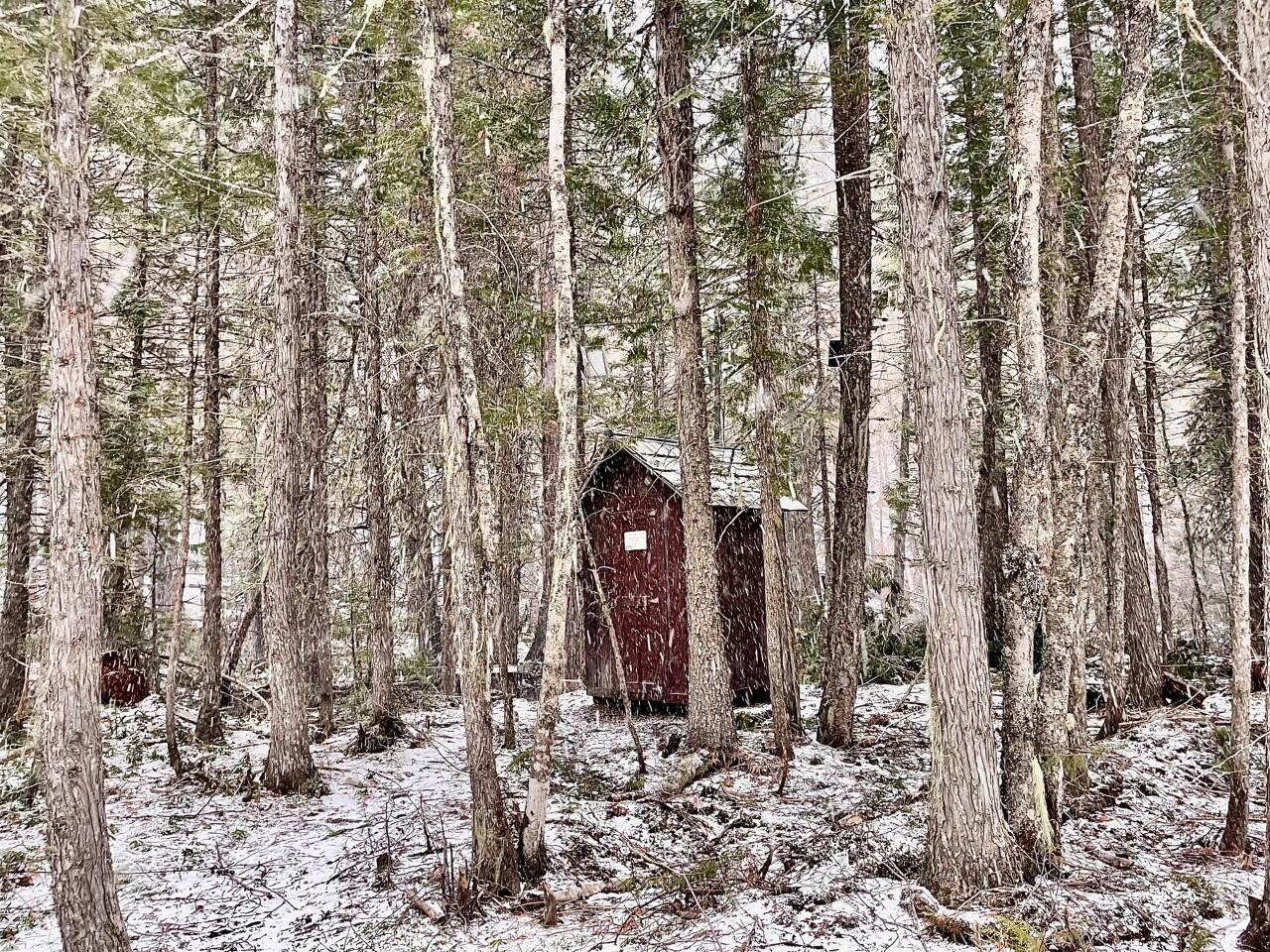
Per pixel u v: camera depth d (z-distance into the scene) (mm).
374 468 12586
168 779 10352
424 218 10984
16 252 9938
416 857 7277
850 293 10867
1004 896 5727
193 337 12188
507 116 11555
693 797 8789
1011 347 12719
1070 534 7367
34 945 6004
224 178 11047
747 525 14438
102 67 5734
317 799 9422
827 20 10516
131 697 16312
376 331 12648
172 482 14336
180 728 12820
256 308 11664
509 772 10133
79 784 5066
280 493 9992
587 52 11516
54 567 5168
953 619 6066
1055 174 9688
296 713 9805
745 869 6684
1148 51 7633
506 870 6379
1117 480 11945
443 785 9906
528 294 12641
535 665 16688
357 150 12008
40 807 9383
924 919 5648
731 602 13906
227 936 5910
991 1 7961
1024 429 6812
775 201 10734
